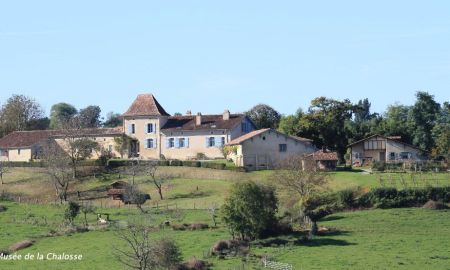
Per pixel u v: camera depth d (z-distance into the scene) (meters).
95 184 116.56
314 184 87.25
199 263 62.34
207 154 130.25
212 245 70.56
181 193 105.81
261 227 73.69
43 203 106.06
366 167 113.81
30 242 78.31
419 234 75.19
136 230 66.69
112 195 106.75
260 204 74.00
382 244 70.62
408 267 61.81
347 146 126.06
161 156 132.62
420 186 89.81
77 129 129.12
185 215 88.38
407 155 119.75
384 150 120.19
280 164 105.25
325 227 78.75
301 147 119.88
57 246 76.56
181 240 73.88
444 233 75.31
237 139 122.94
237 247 69.25
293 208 83.50
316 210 84.81
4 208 100.25
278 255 66.94
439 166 105.62
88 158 130.25
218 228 80.00
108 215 90.06
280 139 118.88
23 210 99.69
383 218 82.00
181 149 132.12
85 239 79.00
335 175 103.31
